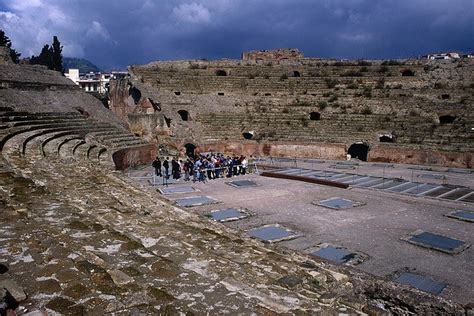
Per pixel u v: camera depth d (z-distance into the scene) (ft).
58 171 60.18
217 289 23.90
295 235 59.57
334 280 32.09
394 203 81.10
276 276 29.09
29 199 39.86
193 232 40.14
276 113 172.45
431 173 120.78
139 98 175.01
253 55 221.25
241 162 115.14
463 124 144.15
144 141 134.00
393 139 149.79
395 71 186.60
